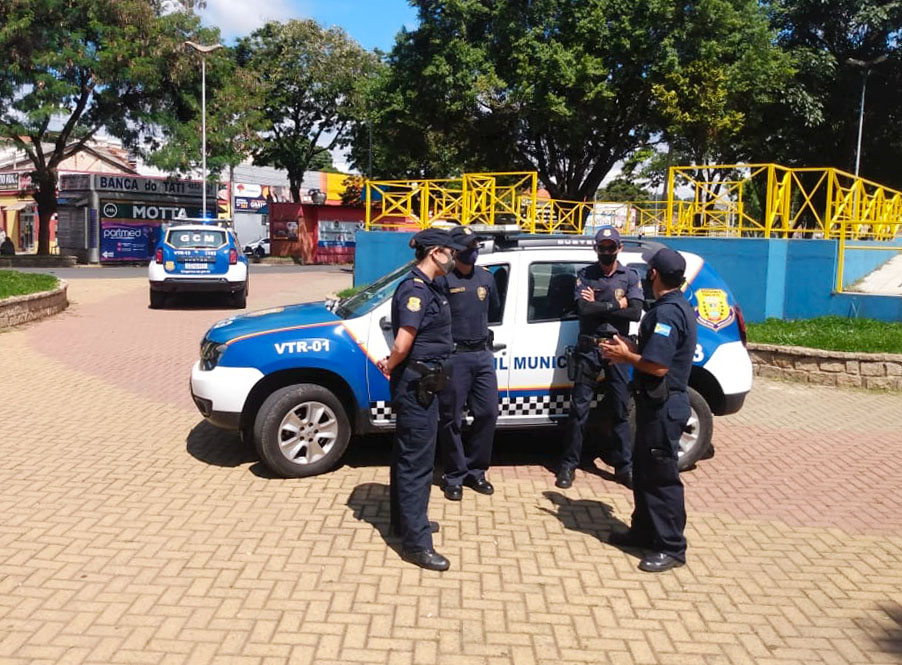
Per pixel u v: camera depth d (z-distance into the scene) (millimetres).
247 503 5043
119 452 6051
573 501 5285
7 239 33469
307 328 5527
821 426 7387
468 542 4559
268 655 3316
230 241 15422
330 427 5562
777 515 5145
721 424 7418
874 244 13617
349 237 42344
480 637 3512
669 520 4258
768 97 25594
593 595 3945
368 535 4586
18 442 6230
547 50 23484
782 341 9664
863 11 29688
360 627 3562
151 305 15547
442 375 4176
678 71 23031
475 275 5148
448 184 31734
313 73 40344
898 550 4621
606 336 5363
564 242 5844
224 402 5410
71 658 3254
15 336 11375
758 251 10734
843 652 3473
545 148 28906
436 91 25156
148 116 31641
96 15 29922
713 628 3654
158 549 4320
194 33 32250
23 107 29188
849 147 32750
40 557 4184
